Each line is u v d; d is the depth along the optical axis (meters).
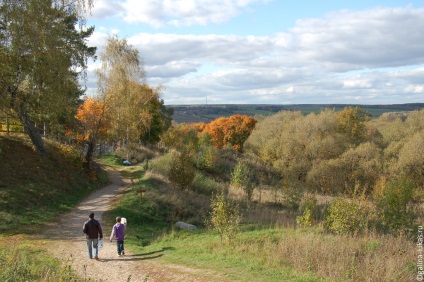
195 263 12.27
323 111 56.91
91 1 23.89
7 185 19.73
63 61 23.09
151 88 45.28
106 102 30.67
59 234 15.83
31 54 21.84
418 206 27.27
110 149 48.94
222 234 15.70
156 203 23.38
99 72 31.81
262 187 40.94
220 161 49.91
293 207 28.81
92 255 12.92
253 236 16.22
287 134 53.88
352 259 11.81
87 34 37.50
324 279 10.45
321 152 49.03
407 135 52.25
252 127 81.94
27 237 14.86
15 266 9.11
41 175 23.06
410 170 41.69
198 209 25.00
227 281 10.20
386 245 14.05
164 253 13.88
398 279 10.66
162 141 62.38
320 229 17.95
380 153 46.62
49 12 22.30
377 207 20.52
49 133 31.98
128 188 27.47
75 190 24.86
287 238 14.58
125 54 36.72
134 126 41.59
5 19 21.06
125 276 11.02
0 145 23.41
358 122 55.16
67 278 9.62
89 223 12.77
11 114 24.06
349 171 44.00
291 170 48.00
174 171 28.84
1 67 21.34
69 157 28.11
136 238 16.77
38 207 19.23
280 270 11.20
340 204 17.80
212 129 84.50
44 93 22.86
